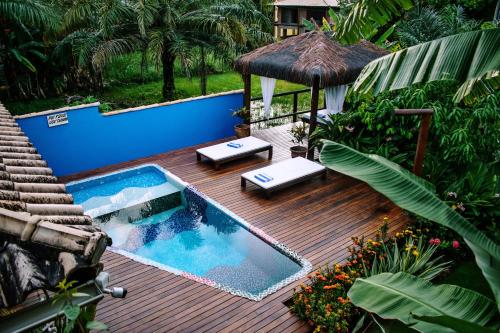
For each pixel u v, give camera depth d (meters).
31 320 1.89
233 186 7.32
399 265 4.65
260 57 8.34
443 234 5.42
